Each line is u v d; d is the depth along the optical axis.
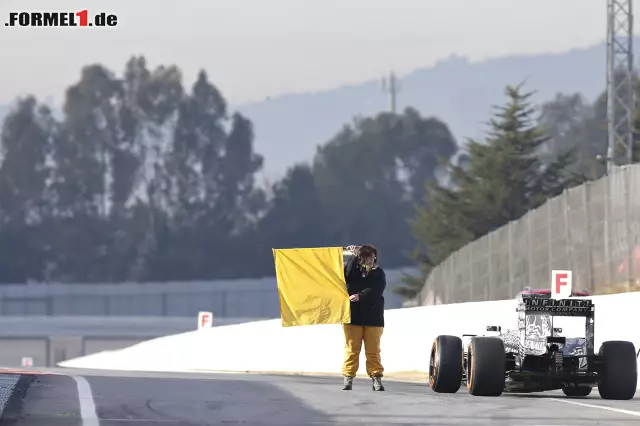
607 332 89.25
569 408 49.41
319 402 49.88
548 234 154.62
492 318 106.12
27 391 51.34
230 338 141.62
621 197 138.12
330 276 61.44
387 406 48.81
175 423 41.38
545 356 58.72
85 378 61.31
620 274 137.62
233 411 45.66
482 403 51.12
